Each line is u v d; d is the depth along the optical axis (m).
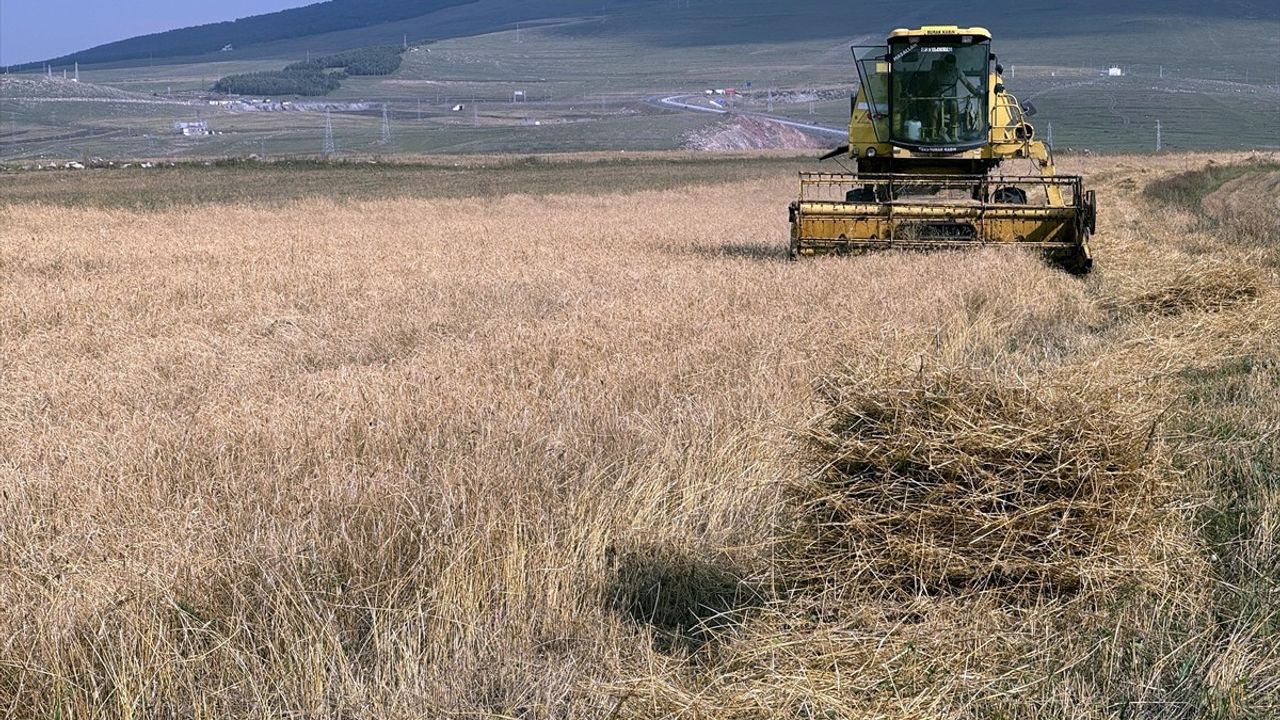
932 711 3.95
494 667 4.34
